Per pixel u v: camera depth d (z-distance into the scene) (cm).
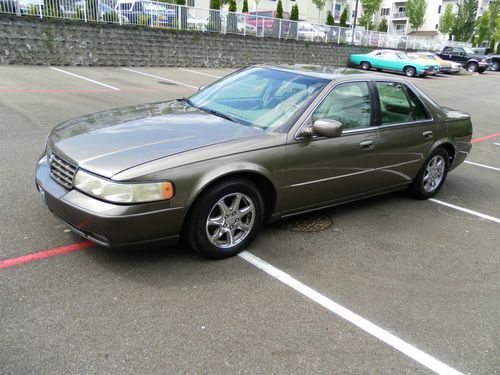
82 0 1634
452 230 470
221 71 1989
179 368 245
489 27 5550
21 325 267
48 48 1573
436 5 6384
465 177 685
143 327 275
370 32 3266
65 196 312
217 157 331
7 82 1148
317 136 389
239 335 276
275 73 455
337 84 419
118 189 296
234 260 364
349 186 441
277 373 248
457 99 1731
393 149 470
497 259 411
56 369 237
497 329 305
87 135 351
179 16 1969
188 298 307
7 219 396
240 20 2238
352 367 258
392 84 480
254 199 363
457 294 345
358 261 383
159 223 313
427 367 265
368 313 310
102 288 310
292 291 328
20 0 1489
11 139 648
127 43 1789
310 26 2705
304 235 423
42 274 320
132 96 1110
